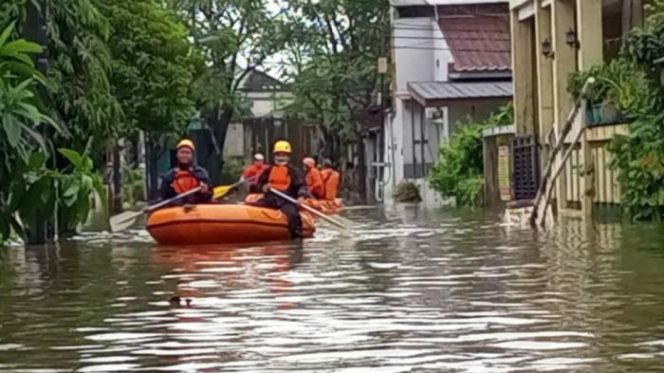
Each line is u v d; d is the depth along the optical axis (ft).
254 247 62.85
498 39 145.38
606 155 80.79
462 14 151.02
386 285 41.11
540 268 45.83
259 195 74.64
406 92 156.04
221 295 39.06
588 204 83.71
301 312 34.27
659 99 74.02
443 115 141.79
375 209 118.01
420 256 53.83
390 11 167.73
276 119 205.46
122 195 136.46
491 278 42.57
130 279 45.65
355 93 183.21
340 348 27.89
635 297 35.96
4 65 21.65
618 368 24.82
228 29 174.40
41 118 21.48
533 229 72.38
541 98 100.68
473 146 125.39
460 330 30.22
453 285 40.57
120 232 79.56
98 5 68.49
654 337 28.60
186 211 66.28
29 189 22.68
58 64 61.82
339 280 43.19
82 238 73.10
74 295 40.32
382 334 29.84
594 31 88.28
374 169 186.09
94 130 64.59
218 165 187.93
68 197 23.06
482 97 134.41
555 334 29.30
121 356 27.63
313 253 57.36
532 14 104.37
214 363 26.37
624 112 76.23
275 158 71.82
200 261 53.88
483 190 118.52
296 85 181.27
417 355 26.78
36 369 26.27
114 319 33.81
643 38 73.26
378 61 167.84
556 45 94.27
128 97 104.27
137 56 103.81
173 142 148.15
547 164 90.38
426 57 159.02
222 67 179.01
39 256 58.70
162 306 36.50
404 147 157.79
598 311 33.17
